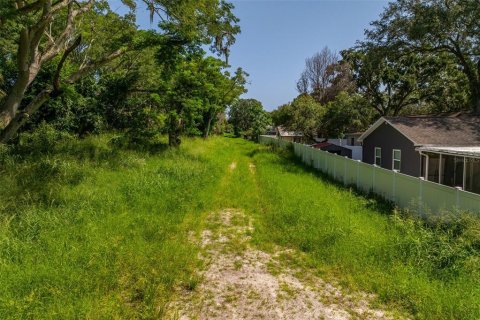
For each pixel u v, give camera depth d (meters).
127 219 6.65
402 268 4.89
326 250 5.62
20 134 13.77
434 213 7.54
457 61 25.03
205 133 33.31
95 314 3.56
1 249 4.82
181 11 11.52
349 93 35.53
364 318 3.87
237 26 13.27
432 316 3.81
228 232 6.78
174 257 5.19
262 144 38.19
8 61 14.24
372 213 8.16
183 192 9.23
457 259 5.00
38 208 6.72
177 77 17.52
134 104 20.00
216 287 4.53
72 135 16.22
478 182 12.02
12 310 3.46
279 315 3.89
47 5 8.68
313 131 35.38
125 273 4.60
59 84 10.12
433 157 14.47
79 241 5.44
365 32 22.78
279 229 6.90
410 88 29.55
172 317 3.77
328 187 11.72
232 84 34.97
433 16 18.53
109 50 13.12
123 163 11.99
